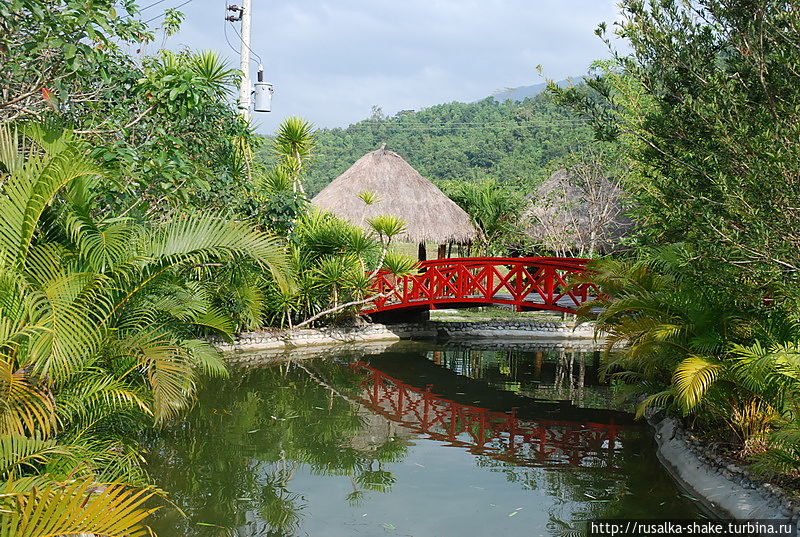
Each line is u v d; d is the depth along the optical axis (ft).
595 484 23.08
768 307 22.29
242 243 18.58
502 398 35.99
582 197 64.80
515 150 159.53
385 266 47.19
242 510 20.07
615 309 25.26
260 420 30.01
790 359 17.97
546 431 29.99
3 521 11.07
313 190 174.81
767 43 18.97
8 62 17.49
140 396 19.16
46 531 10.89
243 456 25.11
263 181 42.37
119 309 18.80
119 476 18.84
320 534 18.53
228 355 42.73
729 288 21.11
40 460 15.38
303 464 24.59
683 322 24.00
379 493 21.86
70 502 11.07
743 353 20.17
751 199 18.26
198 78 24.62
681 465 23.88
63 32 17.69
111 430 20.45
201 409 31.22
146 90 24.53
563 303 57.77
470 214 68.59
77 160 15.65
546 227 65.05
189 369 19.10
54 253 16.58
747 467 21.15
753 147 17.84
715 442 24.00
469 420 31.65
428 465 24.97
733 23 18.94
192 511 19.83
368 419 31.27
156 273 18.39
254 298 41.52
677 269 25.53
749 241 18.48
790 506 18.35
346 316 51.65
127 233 17.94
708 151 20.10
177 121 26.81
